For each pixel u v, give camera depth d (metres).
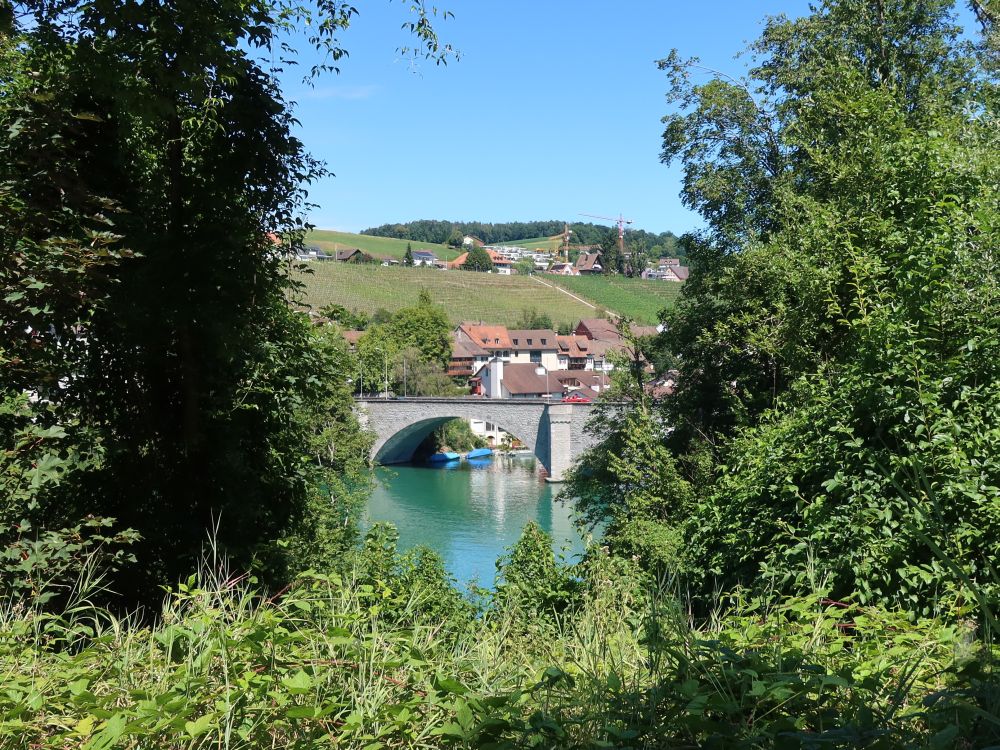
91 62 8.70
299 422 13.47
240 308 11.48
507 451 87.56
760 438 9.93
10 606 6.16
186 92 9.23
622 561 9.45
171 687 3.50
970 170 10.10
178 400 11.85
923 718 2.78
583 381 109.62
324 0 11.32
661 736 2.93
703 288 26.34
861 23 21.89
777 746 2.59
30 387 9.05
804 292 14.07
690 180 26.23
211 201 11.31
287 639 3.65
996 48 19.17
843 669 3.28
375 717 3.22
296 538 13.52
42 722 3.27
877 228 11.25
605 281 173.12
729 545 8.17
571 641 4.50
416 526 43.34
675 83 25.80
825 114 18.98
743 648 3.86
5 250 8.19
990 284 8.02
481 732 3.06
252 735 3.17
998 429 6.75
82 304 9.45
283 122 11.79
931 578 5.82
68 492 10.09
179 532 10.98
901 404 7.21
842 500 7.08
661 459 24.78
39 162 9.25
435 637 4.57
